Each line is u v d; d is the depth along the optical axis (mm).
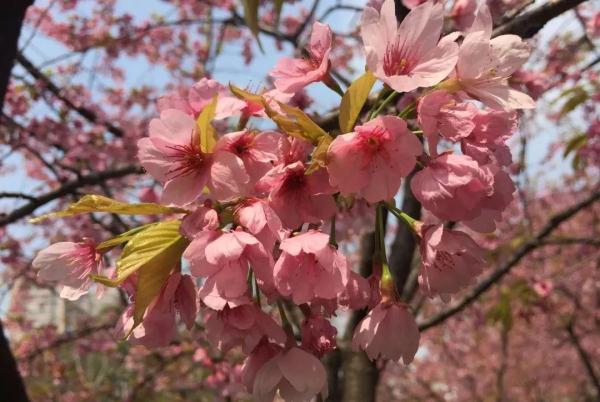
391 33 183
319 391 186
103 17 1018
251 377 196
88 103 973
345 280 167
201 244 167
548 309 918
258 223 168
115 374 1342
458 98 194
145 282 169
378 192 174
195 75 1062
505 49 191
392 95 196
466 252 186
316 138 176
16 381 454
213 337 181
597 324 1355
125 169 530
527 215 789
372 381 512
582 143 602
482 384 1833
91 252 206
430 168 180
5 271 1142
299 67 217
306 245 166
